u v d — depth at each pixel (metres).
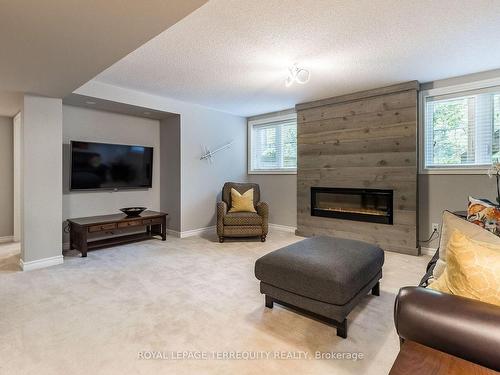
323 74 3.26
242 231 4.23
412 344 0.89
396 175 3.71
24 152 3.01
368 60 2.86
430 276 1.52
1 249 3.89
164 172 4.80
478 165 3.32
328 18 2.08
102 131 4.15
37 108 3.07
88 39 1.82
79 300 2.29
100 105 3.86
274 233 4.89
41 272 2.94
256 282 2.67
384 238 3.83
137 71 3.15
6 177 4.42
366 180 3.96
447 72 3.23
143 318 2.01
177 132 4.54
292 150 5.07
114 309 2.14
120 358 1.58
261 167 5.54
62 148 3.54
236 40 2.41
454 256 1.05
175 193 4.62
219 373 1.46
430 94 3.56
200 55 2.71
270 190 5.32
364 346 1.68
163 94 4.05
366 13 2.02
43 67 2.27
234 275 2.86
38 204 3.10
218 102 4.53
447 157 3.54
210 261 3.31
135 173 4.44
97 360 1.56
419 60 2.87
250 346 1.69
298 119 4.65
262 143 5.50
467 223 1.47
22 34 1.74
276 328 1.88
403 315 0.94
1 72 2.38
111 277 2.80
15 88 2.82
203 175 4.87
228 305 2.21
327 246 2.27
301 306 1.91
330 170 4.32
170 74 3.24
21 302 2.25
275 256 2.07
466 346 0.83
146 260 3.35
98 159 4.01
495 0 1.87
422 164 3.64
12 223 4.47
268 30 2.25
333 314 1.76
